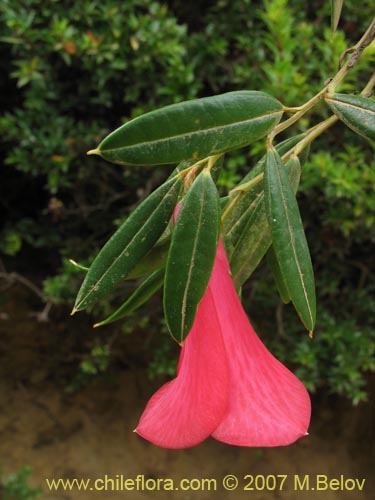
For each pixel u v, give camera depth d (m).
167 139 0.17
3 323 0.78
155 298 0.65
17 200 0.75
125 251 0.19
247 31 0.62
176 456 0.76
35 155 0.62
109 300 0.65
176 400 0.18
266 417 0.17
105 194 0.66
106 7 0.58
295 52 0.59
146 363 0.76
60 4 0.60
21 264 0.77
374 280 0.66
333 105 0.18
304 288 0.18
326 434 0.76
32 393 0.78
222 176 0.58
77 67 0.63
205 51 0.60
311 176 0.56
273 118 0.18
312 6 0.64
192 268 0.17
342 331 0.63
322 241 0.63
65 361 0.77
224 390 0.17
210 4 0.65
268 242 0.21
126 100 0.60
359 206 0.56
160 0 0.65
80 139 0.61
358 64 0.51
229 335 0.18
